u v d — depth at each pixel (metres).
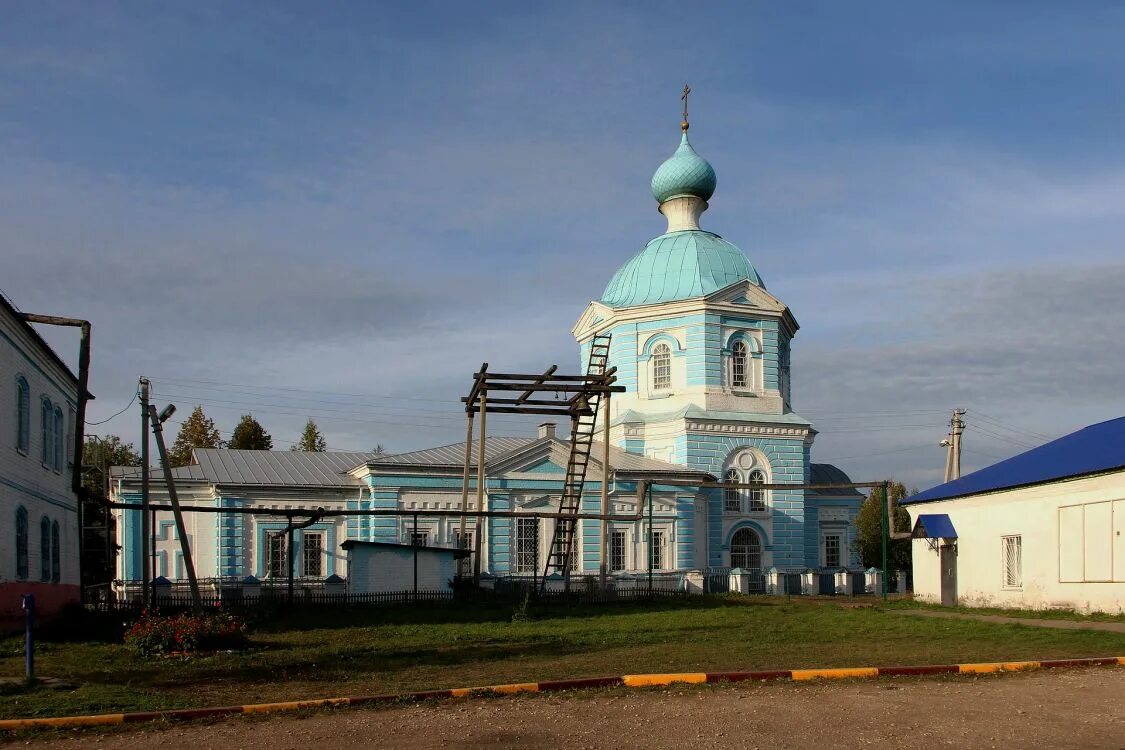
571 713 13.75
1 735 13.09
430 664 19.45
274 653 21.62
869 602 40.38
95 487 48.25
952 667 17.12
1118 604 28.64
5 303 24.50
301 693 15.77
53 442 31.41
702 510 52.00
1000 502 33.97
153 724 13.55
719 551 52.44
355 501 46.41
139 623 22.19
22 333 26.64
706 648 21.89
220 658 20.69
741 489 50.62
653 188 58.81
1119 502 28.78
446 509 46.62
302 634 26.36
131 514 43.50
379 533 45.62
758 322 54.97
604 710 13.92
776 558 53.50
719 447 53.06
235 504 44.84
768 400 54.59
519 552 47.44
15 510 26.67
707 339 53.53
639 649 21.88
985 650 20.86
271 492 45.41
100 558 45.44
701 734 12.49
